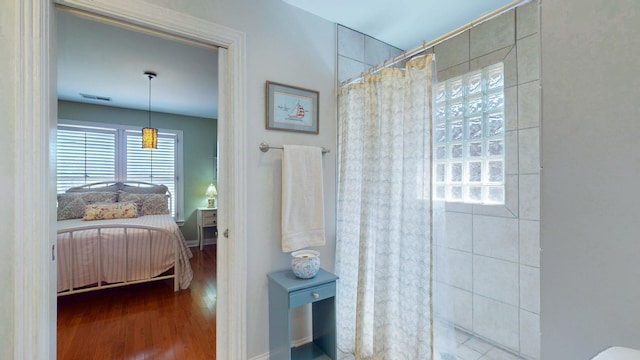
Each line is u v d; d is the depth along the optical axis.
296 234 1.87
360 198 1.99
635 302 0.70
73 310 2.59
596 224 0.76
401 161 1.79
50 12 1.29
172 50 2.60
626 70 0.71
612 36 0.73
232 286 1.71
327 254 2.15
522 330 1.87
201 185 5.23
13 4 1.20
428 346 1.61
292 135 1.97
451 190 2.29
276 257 1.90
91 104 4.32
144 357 1.92
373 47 2.39
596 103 0.76
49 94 1.28
